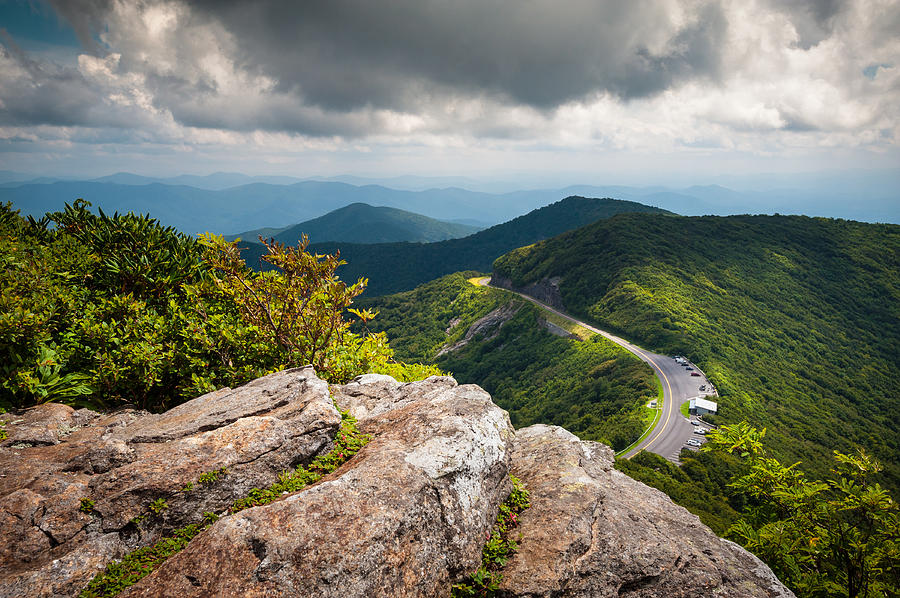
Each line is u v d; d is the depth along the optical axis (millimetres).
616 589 6945
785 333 131500
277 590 5441
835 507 11242
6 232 18844
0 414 10328
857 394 106812
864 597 10359
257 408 9820
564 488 8945
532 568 7078
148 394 13398
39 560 6262
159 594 5375
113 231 18328
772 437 73938
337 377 14898
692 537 8406
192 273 17844
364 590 5785
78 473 7629
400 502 6738
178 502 7238
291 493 7625
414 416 9609
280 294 14711
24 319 11492
